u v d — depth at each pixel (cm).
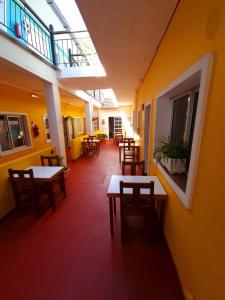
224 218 77
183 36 132
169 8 152
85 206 280
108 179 405
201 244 100
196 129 102
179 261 143
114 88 526
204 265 97
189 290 119
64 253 183
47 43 361
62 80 406
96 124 1152
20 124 465
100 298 136
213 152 86
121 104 1055
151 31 192
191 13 115
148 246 189
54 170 284
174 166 178
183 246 133
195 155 104
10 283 151
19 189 248
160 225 202
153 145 258
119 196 192
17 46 249
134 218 234
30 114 497
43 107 571
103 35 202
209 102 90
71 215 255
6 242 201
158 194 185
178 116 207
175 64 153
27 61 274
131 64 302
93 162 570
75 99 697
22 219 247
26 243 199
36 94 522
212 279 88
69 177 423
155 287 143
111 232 208
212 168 87
